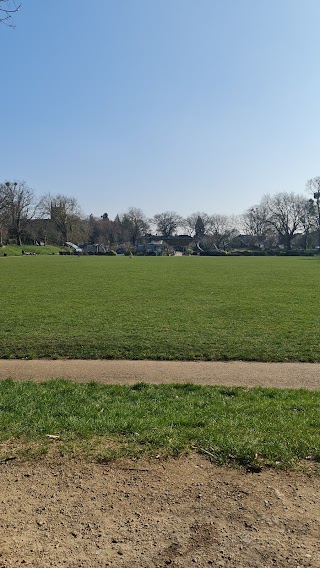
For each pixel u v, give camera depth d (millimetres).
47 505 4492
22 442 5887
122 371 11227
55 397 8250
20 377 10688
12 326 17188
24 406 7559
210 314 19797
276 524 4176
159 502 4531
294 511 4375
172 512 4367
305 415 7113
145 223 176125
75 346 13938
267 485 4840
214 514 4332
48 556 3766
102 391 8859
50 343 14336
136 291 28750
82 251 131125
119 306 22219
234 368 11523
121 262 71562
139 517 4289
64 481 4930
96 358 12727
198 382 10148
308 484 4848
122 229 174250
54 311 20734
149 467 5227
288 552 3797
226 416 7020
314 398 8359
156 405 7738
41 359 12656
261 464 5254
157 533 4055
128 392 8820
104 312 20391
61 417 6918
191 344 14133
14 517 4301
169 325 17297
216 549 3842
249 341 14484
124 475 5055
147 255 122062
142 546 3885
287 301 23766
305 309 21000
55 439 5961
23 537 4008
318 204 129500
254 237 158250
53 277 40062
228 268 54594
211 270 50469
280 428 6355
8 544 3912
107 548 3863
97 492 4715
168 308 21531
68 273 45188
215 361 12328
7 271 48000
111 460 5375
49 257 95312
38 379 10445
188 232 189000
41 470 5164
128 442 5871
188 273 45531
